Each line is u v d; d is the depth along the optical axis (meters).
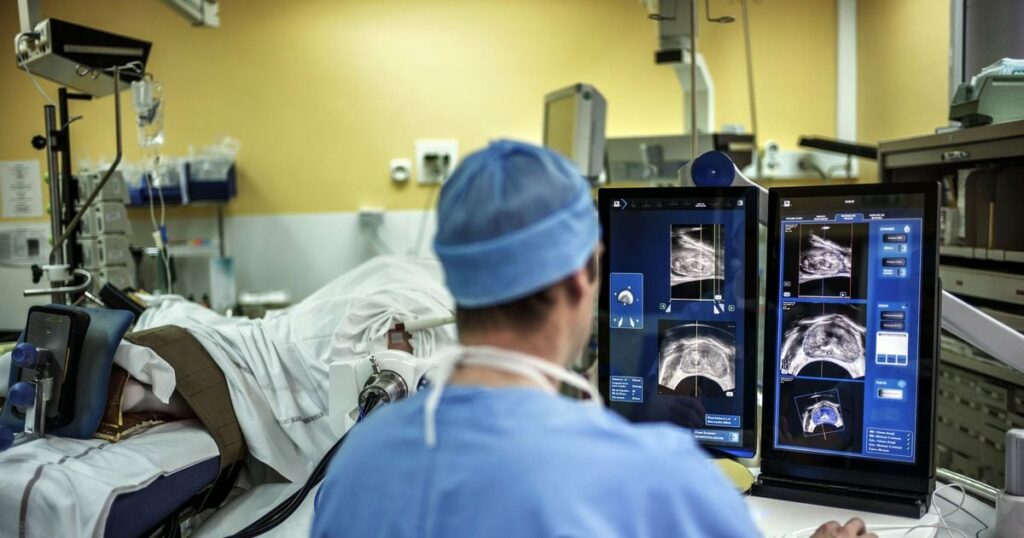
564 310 0.68
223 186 3.47
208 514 1.59
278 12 3.75
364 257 3.86
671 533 0.62
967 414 1.83
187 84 3.72
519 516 0.60
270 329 1.76
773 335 1.31
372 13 3.79
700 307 1.36
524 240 0.65
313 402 1.67
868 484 1.26
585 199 0.70
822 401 1.29
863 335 1.26
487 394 0.66
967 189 1.88
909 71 3.37
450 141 3.83
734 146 3.33
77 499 1.20
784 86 3.90
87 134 3.63
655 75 3.85
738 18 3.86
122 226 2.28
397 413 0.72
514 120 3.85
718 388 1.36
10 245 3.55
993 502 1.31
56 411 1.37
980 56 2.23
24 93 3.60
